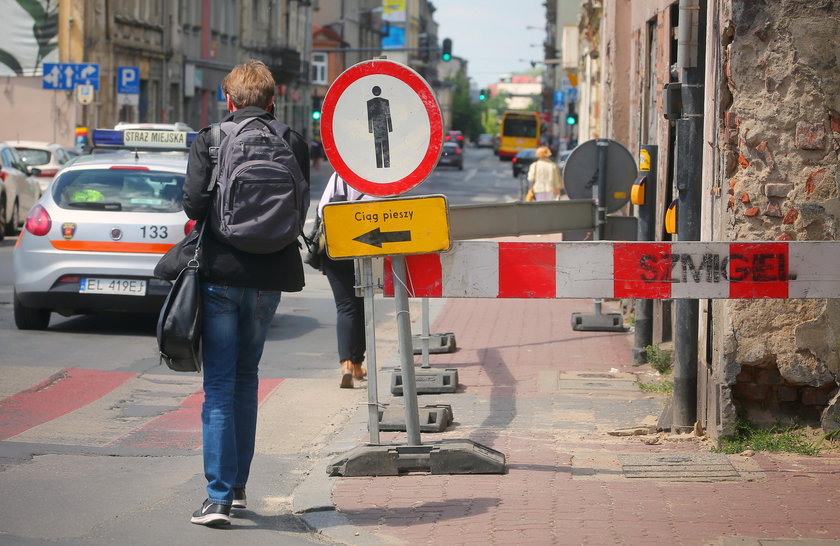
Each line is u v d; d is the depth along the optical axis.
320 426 14.20
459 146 130.38
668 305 18.05
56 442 12.85
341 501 10.23
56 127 72.94
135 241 19.88
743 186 12.02
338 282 16.53
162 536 9.23
